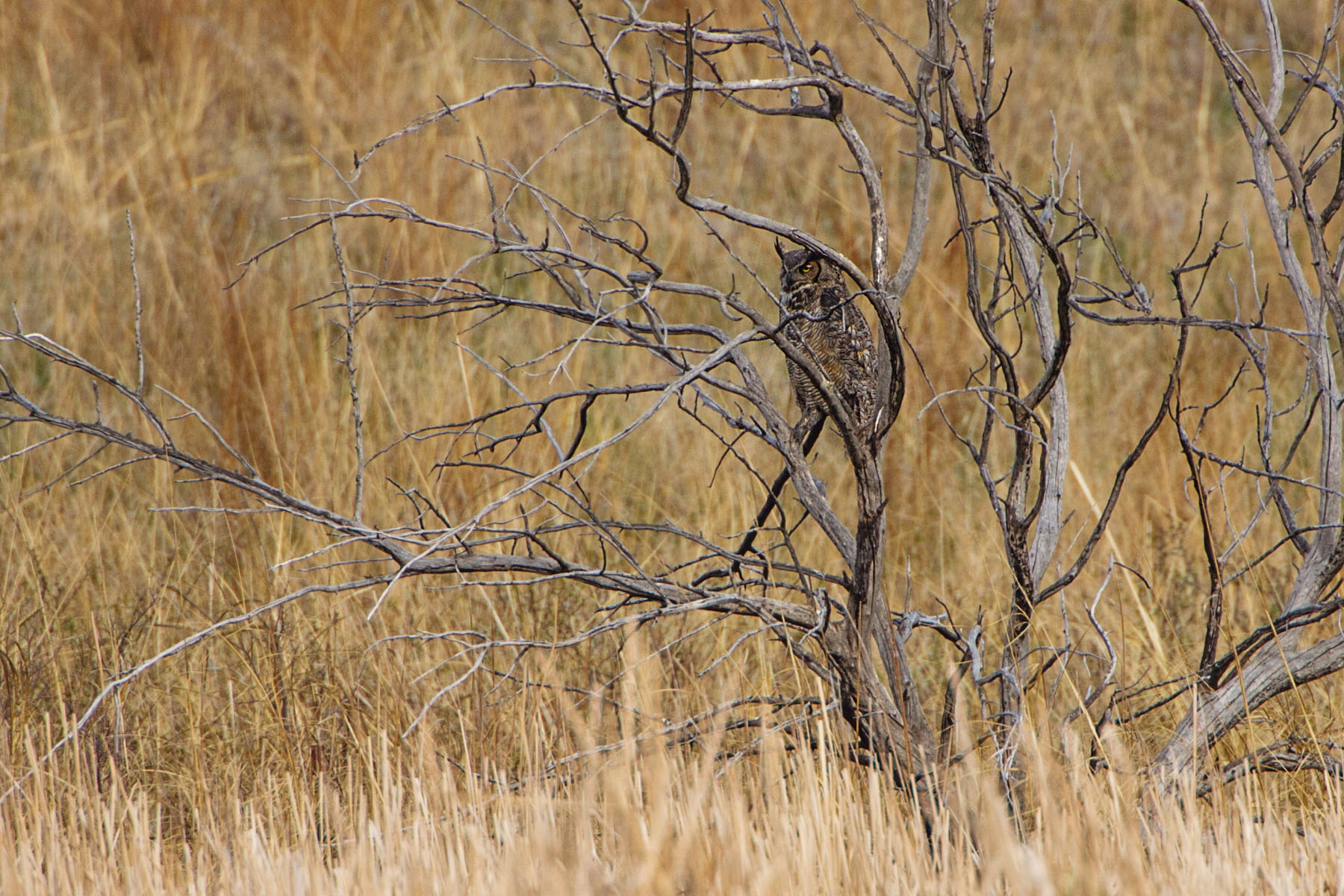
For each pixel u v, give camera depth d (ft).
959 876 32.94
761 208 107.45
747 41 40.09
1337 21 43.57
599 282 97.40
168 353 85.97
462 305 90.53
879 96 41.01
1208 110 131.13
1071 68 134.51
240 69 123.13
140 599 59.62
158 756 48.70
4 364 87.35
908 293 94.17
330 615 57.26
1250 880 31.96
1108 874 31.63
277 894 33.58
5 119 114.21
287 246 100.07
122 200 104.78
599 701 37.06
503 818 36.32
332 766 46.03
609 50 35.55
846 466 79.66
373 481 72.84
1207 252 107.76
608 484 76.48
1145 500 71.41
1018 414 40.81
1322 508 42.37
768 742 37.76
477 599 58.18
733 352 41.78
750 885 30.22
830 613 39.09
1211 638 42.68
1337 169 114.93
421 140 106.42
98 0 126.82
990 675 40.16
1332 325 88.99
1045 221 44.29
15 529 65.36
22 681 50.29
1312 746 41.96
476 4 131.34
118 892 35.53
